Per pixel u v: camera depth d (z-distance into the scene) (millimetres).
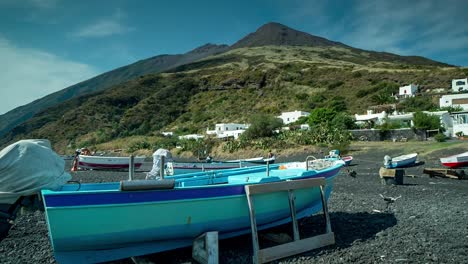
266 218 7906
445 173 19406
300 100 109312
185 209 6668
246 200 7379
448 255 6734
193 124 112875
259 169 11188
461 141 37125
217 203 7008
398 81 104438
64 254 6133
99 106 138750
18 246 8070
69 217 5805
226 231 7426
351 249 7211
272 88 128375
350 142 44750
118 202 6066
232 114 113312
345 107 90062
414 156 25375
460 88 87062
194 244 6844
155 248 6777
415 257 6672
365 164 29406
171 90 145625
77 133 119188
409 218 9719
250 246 7727
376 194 14352
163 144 70125
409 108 74562
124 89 158750
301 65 150625
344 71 124750
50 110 164500
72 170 31797
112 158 32188
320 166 11141
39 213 11336
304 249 7094
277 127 64750
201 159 48062
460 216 9906
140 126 121062
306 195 8766
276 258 6680
